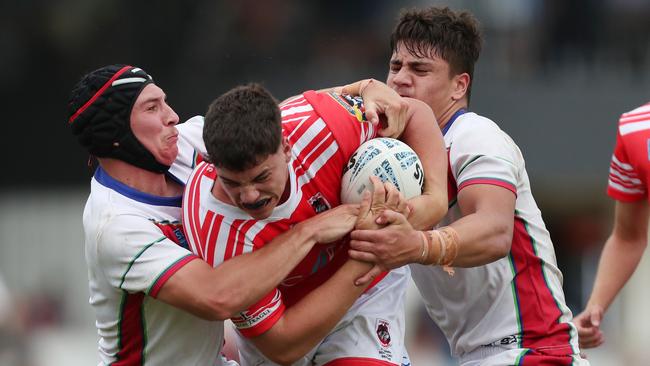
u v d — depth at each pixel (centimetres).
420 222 1429
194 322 1528
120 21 4200
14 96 4156
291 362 1462
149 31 4191
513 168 1540
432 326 3700
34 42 4216
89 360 4003
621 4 4341
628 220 1856
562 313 1639
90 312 4100
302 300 1442
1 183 4106
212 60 4188
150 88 1502
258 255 1397
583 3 4322
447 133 1598
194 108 4106
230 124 1281
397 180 1416
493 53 4278
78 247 4116
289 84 4162
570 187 4391
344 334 1588
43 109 4147
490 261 1477
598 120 4069
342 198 1441
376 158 1417
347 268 1422
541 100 4097
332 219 1401
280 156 1315
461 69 1650
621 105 4091
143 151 1494
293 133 1416
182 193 1564
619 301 4050
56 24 4241
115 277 1464
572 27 4331
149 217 1495
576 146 4056
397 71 1670
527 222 1616
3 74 4162
